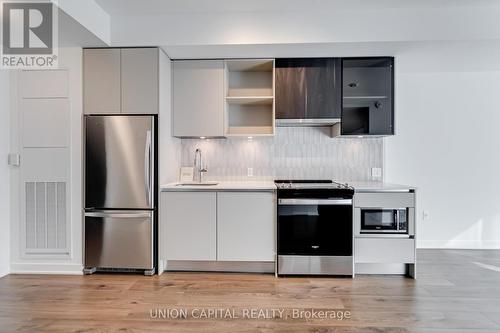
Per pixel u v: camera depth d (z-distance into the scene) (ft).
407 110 12.92
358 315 7.24
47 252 10.02
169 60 10.75
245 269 10.19
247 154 12.10
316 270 9.71
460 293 8.46
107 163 9.84
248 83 11.86
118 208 9.86
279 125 11.70
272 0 8.78
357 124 10.58
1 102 9.76
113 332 6.53
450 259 11.42
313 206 9.71
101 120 9.84
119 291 8.61
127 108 9.93
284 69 10.68
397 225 9.64
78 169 10.00
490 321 6.97
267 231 9.87
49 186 10.03
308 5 9.04
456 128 12.86
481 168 12.84
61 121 9.98
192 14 9.59
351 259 9.64
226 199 9.91
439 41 9.28
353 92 10.58
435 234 12.76
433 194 12.74
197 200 9.96
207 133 10.84
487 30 9.10
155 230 9.98
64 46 9.87
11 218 10.09
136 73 9.89
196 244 9.96
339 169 12.06
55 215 10.02
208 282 9.29
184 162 12.12
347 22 9.36
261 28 9.48
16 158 9.99
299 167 12.05
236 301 7.98
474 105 12.81
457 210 12.73
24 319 7.06
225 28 9.53
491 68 12.19
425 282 9.26
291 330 6.62
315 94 10.62
